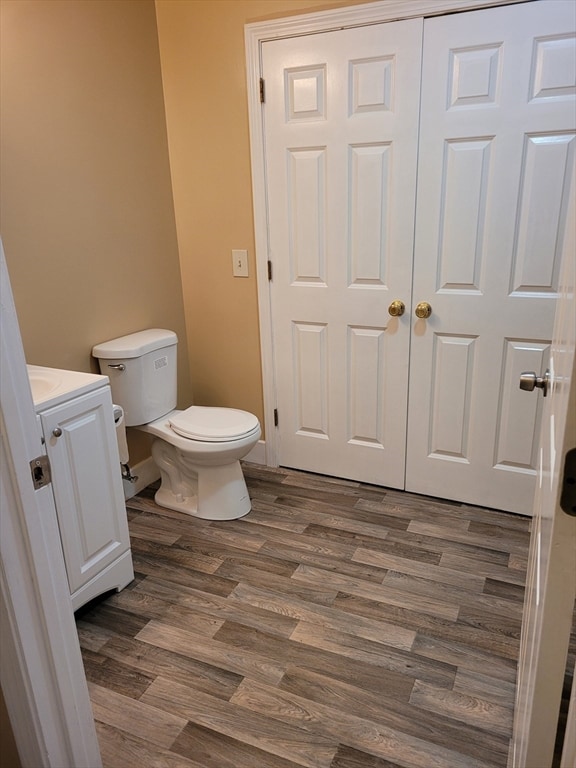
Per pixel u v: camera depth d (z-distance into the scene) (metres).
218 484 2.53
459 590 2.07
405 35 2.17
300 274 2.67
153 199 2.73
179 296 2.99
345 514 2.58
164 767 1.44
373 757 1.46
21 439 0.92
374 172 2.38
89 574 1.94
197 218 2.84
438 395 2.54
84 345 2.44
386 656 1.78
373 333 2.59
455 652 1.79
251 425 2.47
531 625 1.00
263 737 1.52
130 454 2.78
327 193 2.50
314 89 2.39
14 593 0.95
